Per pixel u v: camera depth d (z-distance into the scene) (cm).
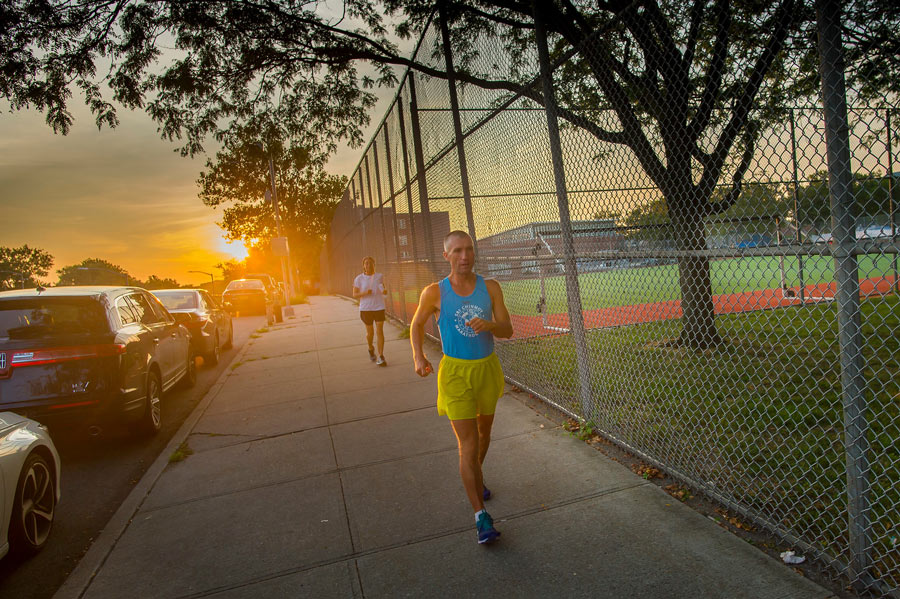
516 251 545
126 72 786
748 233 354
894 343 571
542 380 584
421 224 954
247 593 281
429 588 271
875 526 274
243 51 845
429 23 707
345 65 917
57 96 768
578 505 339
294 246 4797
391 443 489
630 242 425
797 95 311
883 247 216
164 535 351
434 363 834
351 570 294
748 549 276
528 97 501
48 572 329
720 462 362
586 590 257
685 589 251
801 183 271
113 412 506
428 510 354
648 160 418
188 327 971
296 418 598
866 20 226
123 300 612
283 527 349
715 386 503
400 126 976
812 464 345
